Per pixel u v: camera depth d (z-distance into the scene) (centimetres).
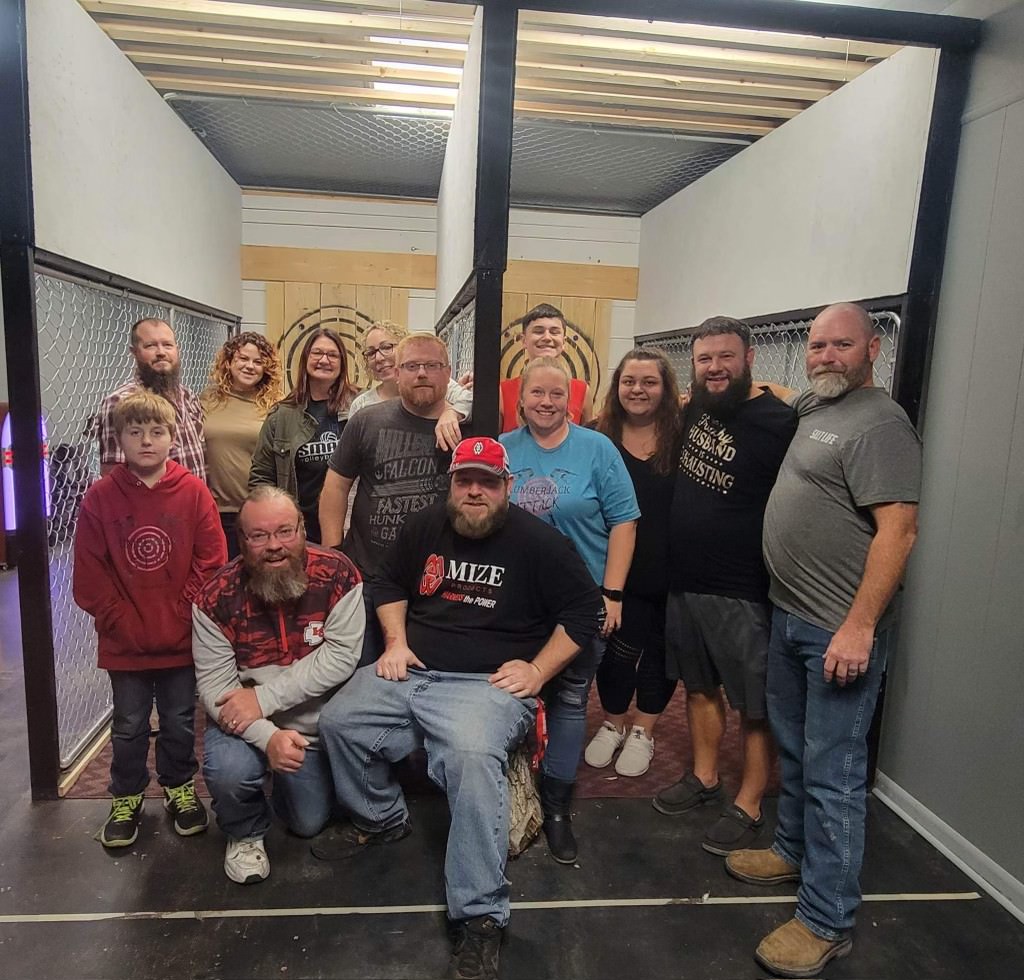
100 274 253
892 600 179
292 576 196
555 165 410
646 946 181
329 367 271
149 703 212
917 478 173
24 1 198
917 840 225
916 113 228
